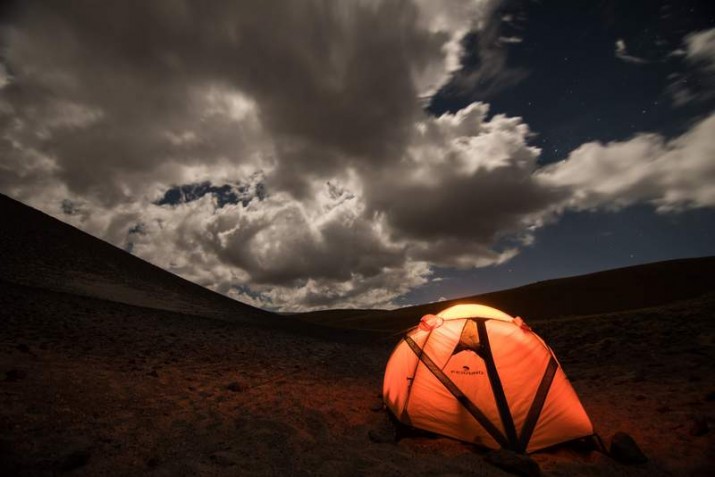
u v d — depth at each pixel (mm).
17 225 42125
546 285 63406
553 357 5793
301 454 4711
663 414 6402
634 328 15484
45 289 21578
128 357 9656
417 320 62625
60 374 6887
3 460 3652
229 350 13859
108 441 4535
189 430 5246
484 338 5945
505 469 4465
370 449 5039
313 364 13000
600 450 5059
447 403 5590
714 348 10719
